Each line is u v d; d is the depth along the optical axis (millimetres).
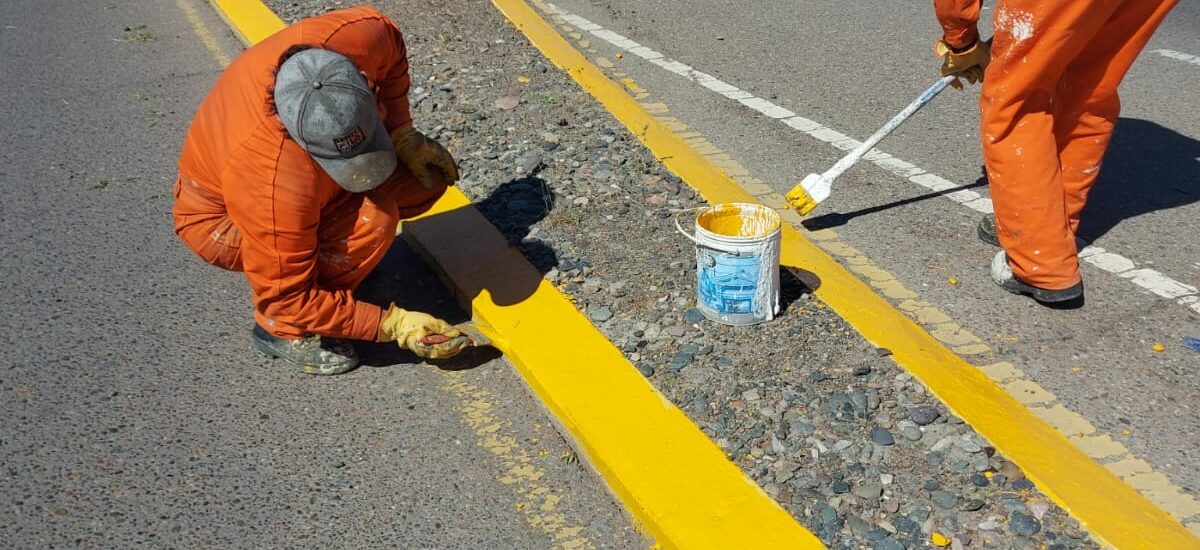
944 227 4523
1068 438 3225
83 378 3684
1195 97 5992
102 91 6160
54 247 4527
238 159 3234
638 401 3354
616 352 3602
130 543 2979
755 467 3080
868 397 3326
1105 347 3682
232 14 7062
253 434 3430
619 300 3896
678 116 5730
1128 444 3213
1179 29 7152
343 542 2998
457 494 3189
